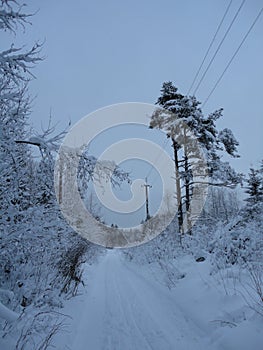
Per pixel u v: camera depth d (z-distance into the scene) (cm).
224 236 783
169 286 855
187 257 1121
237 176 1506
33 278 578
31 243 496
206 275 773
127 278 1243
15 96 416
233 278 638
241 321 440
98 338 461
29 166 552
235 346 373
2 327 376
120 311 636
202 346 412
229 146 1583
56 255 700
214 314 512
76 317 568
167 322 541
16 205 472
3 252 460
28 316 443
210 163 1498
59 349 385
